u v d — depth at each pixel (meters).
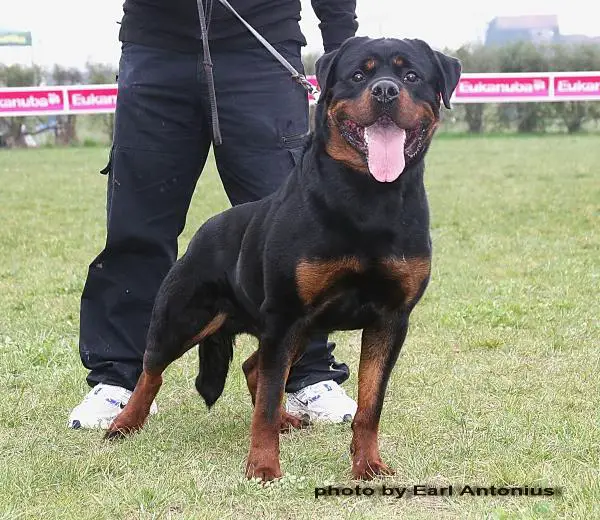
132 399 3.99
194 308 3.81
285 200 3.35
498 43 28.80
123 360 4.25
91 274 4.25
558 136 26.92
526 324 5.96
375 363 3.43
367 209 3.19
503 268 7.91
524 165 17.66
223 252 3.69
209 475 3.39
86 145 27.66
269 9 4.07
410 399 4.45
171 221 4.26
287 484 3.22
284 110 4.11
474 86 18.50
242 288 3.56
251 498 3.17
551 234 9.67
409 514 3.05
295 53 4.20
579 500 3.02
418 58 3.43
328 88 3.40
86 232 10.25
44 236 10.00
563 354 5.27
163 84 4.05
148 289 4.26
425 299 6.70
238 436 3.96
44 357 5.20
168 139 4.11
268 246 3.31
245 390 4.66
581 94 18.55
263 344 3.34
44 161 21.06
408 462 3.52
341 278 3.26
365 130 3.25
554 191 13.32
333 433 4.02
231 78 4.04
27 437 3.94
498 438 3.77
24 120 27.52
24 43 29.28
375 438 3.43
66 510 3.07
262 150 4.10
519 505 3.09
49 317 6.30
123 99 4.11
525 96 18.47
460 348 5.43
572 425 3.88
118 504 3.10
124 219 4.15
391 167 3.18
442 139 26.66
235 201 4.25
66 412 4.30
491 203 12.20
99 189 14.82
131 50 4.11
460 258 8.37
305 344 3.58
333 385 4.31
